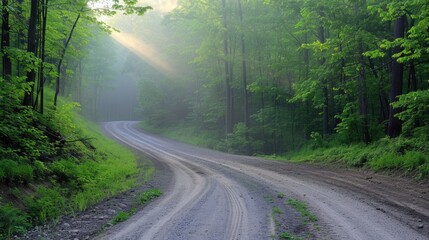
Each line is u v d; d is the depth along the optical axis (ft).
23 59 34.86
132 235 18.51
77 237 18.83
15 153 28.37
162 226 20.02
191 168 50.24
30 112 33.14
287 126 90.07
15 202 23.03
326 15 56.95
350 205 24.67
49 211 23.73
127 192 32.30
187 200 27.48
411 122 43.21
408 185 30.58
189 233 18.49
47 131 38.75
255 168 48.34
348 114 58.80
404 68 54.13
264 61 95.35
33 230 20.42
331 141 62.64
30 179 26.73
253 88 83.61
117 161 55.36
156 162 58.70
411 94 36.42
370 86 55.83
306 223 20.26
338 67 58.75
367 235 17.87
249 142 87.35
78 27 55.31
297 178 38.14
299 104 88.43
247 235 18.01
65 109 48.14
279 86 87.51
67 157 39.75
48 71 42.39
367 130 53.57
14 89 31.04
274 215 22.18
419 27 34.14
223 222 20.59
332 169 44.14
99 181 36.40
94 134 83.71
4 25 36.65
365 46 55.72
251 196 28.60
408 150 38.58
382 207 23.90
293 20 76.64
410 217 21.30
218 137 110.11
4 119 29.84
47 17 46.68
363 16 54.24
